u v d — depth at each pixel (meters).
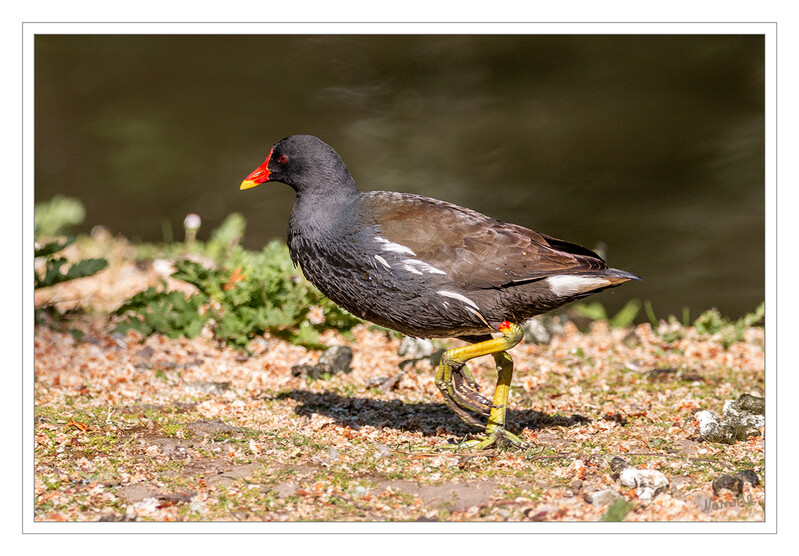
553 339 12.67
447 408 9.55
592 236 19.72
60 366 10.88
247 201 23.17
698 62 24.88
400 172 21.98
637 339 12.73
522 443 8.16
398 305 8.15
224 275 12.24
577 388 10.16
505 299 8.05
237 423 8.77
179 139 25.02
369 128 23.91
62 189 23.53
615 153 22.16
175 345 11.87
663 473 7.37
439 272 7.92
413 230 8.07
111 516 6.65
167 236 21.56
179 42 28.05
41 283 11.52
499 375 8.45
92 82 27.69
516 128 23.44
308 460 7.80
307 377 10.61
